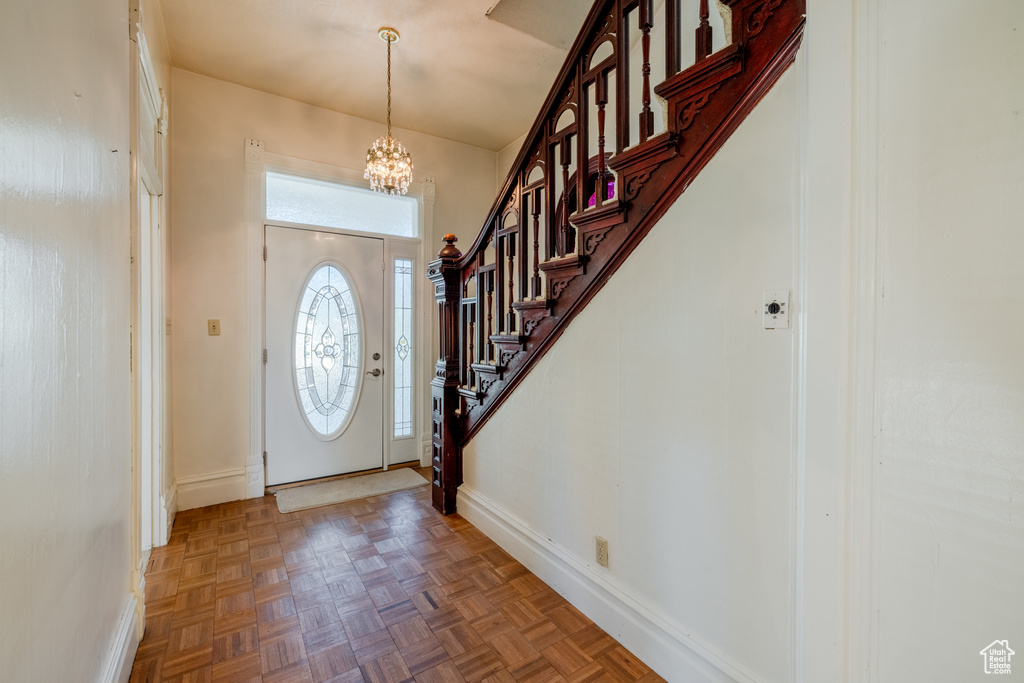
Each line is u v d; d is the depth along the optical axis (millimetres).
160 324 2348
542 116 1899
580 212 1667
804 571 1011
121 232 1428
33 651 761
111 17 1312
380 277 3646
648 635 1451
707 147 1246
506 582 1960
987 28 765
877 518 905
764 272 1113
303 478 3324
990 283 771
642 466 1481
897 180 869
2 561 658
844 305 928
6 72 674
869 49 895
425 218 3857
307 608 1780
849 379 925
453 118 3570
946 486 825
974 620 801
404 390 3805
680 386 1343
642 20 1427
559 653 1525
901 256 866
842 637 949
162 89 2430
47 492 828
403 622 1691
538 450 2008
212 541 2371
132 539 1553
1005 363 760
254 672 1445
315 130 3332
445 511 2711
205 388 2918
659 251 1398
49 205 846
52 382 857
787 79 1064
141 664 1475
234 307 3020
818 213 967
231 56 2727
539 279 1992
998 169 757
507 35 2559
